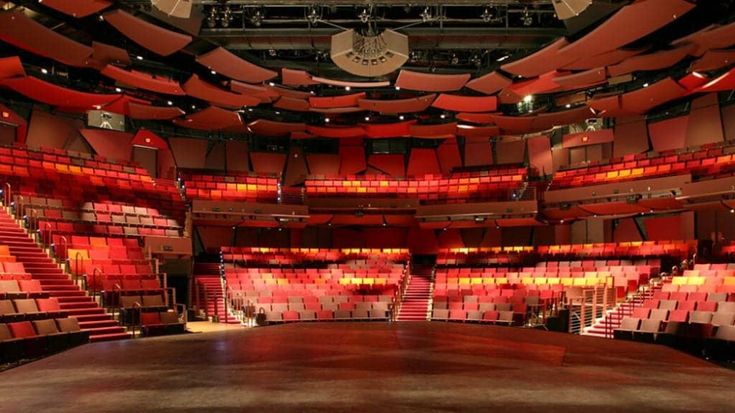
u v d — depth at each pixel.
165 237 17.84
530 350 7.45
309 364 6.25
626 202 20.52
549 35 15.35
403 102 20.22
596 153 23.56
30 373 5.95
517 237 24.80
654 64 16.81
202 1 13.38
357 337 9.10
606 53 16.17
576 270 20.12
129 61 16.94
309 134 24.12
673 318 12.72
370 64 14.66
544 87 18.77
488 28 15.23
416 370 5.84
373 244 25.81
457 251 23.92
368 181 25.61
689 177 19.14
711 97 20.50
